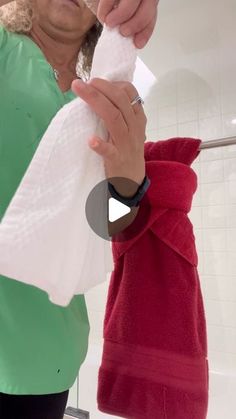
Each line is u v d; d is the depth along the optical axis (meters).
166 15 1.39
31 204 0.38
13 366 0.47
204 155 1.39
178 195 0.69
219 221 1.36
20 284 0.49
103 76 0.44
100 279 0.44
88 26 0.60
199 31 1.41
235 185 1.37
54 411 0.59
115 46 0.45
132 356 0.66
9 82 0.50
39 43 0.61
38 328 0.50
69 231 0.39
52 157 0.40
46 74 0.55
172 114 1.43
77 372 0.61
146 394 0.64
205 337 0.70
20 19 0.57
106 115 0.40
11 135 0.49
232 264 1.33
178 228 0.68
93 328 0.70
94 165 0.42
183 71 1.44
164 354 0.64
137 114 0.44
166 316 0.65
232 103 1.42
